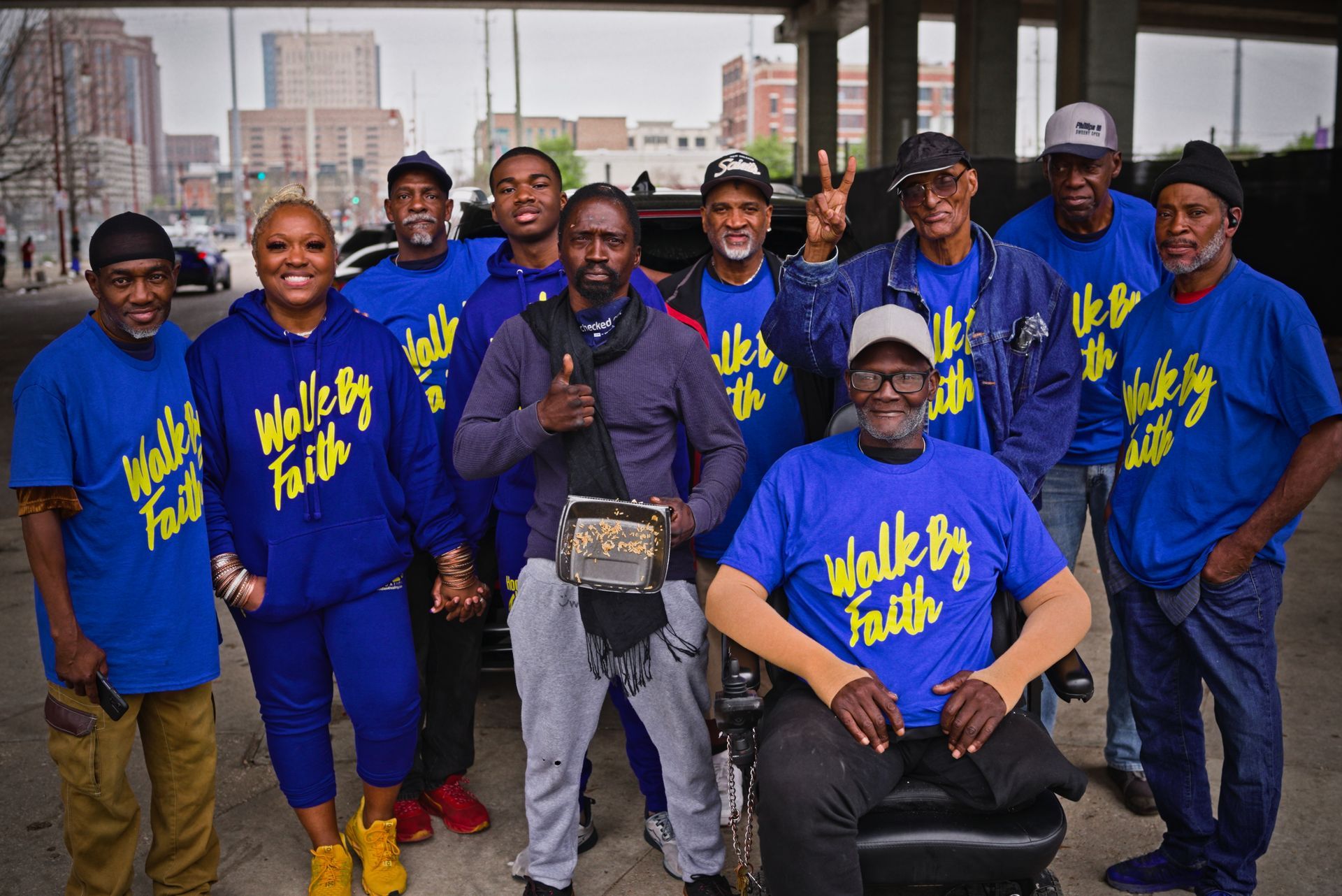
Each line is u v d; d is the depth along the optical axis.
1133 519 3.11
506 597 3.32
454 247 3.86
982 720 2.51
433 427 3.25
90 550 2.66
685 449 3.23
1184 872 3.12
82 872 2.84
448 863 3.35
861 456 2.79
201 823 2.98
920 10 33.44
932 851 2.45
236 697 4.59
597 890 3.20
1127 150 20.78
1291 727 4.12
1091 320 3.64
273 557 2.97
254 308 3.00
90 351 2.65
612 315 2.92
